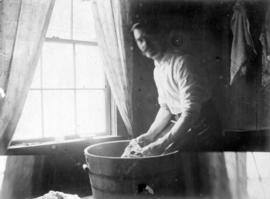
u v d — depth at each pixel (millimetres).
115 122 2229
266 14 2805
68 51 2082
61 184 1946
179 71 2414
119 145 2006
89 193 2074
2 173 1706
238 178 2475
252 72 2797
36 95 1969
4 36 1521
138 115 2279
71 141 1990
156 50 2348
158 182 1595
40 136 1990
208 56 2588
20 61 1562
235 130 2680
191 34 2502
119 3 2062
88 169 1673
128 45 2117
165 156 1604
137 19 2209
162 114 2361
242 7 2734
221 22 2678
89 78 2193
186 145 2350
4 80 1526
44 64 1994
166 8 2385
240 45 2734
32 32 1590
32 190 1821
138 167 1522
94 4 1957
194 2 2523
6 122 1544
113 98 2229
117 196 1554
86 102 2186
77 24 2105
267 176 2525
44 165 1870
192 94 2441
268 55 2816
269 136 2822
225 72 2668
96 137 2139
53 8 1801
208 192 2305
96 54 2207
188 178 2324
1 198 1701
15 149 1753
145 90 2316
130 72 2115
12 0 1527
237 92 2725
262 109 2822
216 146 2553
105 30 1993
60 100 2072
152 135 2238
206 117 2520
